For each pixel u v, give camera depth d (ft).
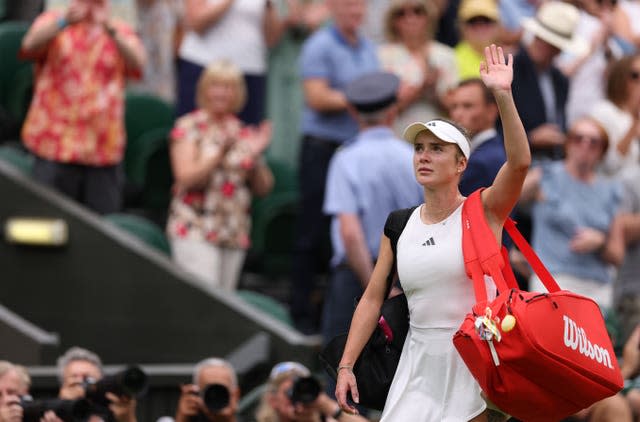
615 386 57.82
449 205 60.08
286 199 126.11
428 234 59.98
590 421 86.22
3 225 109.91
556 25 112.47
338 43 114.21
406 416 60.03
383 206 94.32
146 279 107.65
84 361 85.81
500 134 98.78
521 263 101.71
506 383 56.49
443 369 59.82
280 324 106.11
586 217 105.09
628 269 107.76
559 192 105.29
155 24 132.16
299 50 136.56
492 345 56.18
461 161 59.82
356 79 95.86
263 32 124.26
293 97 136.67
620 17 125.29
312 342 105.19
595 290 105.29
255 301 112.37
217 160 110.01
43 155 111.55
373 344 62.03
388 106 94.58
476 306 57.00
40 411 75.77
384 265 61.67
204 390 82.99
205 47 122.83
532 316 56.08
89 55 111.86
